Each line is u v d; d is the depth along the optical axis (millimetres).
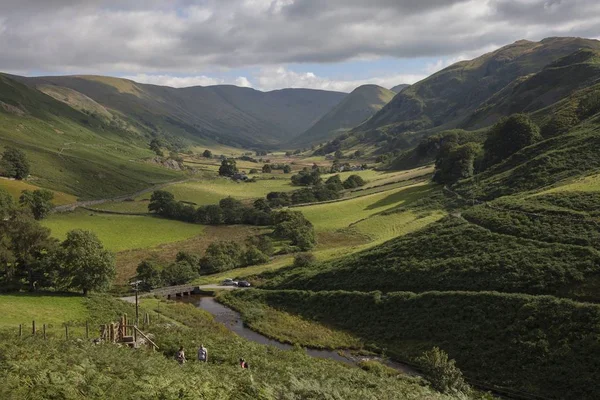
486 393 45406
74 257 74500
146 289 98750
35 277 74625
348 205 161750
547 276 59875
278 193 197750
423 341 59781
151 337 47062
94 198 181875
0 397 19422
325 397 31250
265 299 86938
